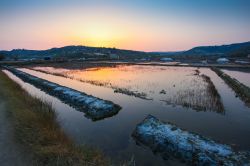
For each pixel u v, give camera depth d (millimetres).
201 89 29438
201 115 18250
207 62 102938
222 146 10734
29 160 8836
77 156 9336
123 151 11828
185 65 83062
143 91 28438
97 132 14633
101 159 9641
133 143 12867
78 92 25422
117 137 13773
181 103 21906
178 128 12844
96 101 20750
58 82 38156
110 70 63594
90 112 18703
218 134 14117
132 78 42531
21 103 18109
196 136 11773
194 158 10250
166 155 11188
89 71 60469
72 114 18875
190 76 45531
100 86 33031
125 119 17406
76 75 49344
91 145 12078
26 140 10688
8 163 8594
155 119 14523
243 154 10047
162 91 27391
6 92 22297
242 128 15203
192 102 22125
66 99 23938
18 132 11641
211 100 22891
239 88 28344
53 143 10586
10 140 10695
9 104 17391
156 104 21875
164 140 11961
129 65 88188
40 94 28344
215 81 38625
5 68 83875
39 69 71938
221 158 9734
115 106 19688
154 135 12648
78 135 14039
